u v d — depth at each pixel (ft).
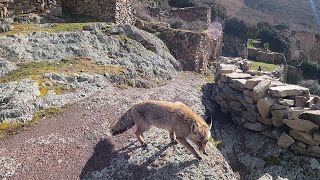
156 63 49.29
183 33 61.77
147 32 59.57
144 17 73.36
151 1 94.63
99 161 24.07
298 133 28.17
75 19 56.95
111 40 47.98
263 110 30.30
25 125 28.22
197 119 23.02
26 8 52.95
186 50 61.46
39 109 30.37
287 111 28.99
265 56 91.71
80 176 22.67
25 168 23.20
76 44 44.09
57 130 27.94
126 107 32.42
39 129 28.04
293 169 27.89
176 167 22.79
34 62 38.34
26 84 32.42
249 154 30.35
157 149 24.72
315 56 109.09
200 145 23.18
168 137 26.40
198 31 69.56
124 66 43.60
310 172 27.32
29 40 41.88
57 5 56.18
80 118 29.96
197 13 83.97
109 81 38.78
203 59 64.13
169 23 73.97
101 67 41.11
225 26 107.34
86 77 36.58
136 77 42.88
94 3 58.49
